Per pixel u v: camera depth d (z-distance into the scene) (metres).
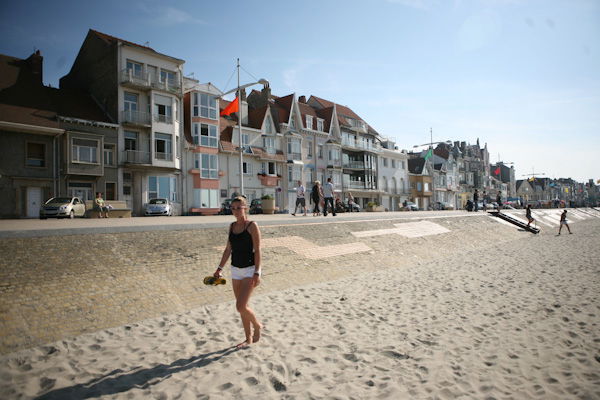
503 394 3.74
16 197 24.50
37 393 3.76
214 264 9.02
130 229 9.05
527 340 5.38
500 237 23.61
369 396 3.70
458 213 29.59
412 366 4.45
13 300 5.75
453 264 13.30
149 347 5.05
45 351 4.90
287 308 7.12
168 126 31.84
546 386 3.92
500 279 10.33
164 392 3.74
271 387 3.90
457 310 7.09
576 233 28.11
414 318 6.54
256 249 4.67
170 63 32.94
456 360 4.63
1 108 24.56
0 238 6.88
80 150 27.03
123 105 29.92
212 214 34.38
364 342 5.29
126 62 30.34
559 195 134.38
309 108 48.72
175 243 9.33
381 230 16.27
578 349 4.99
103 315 6.09
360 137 55.38
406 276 10.80
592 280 9.95
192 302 7.20
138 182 30.22
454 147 84.00
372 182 55.56
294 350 4.93
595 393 3.74
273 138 41.78
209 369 4.30
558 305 7.35
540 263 13.30
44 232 7.49
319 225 14.23
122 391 3.77
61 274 6.73
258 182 39.59
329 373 4.24
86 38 33.44
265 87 44.25
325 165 48.03
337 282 9.70
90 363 4.53
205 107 34.94
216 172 35.09
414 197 65.94
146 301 6.80
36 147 25.62
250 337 5.11
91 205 23.34
